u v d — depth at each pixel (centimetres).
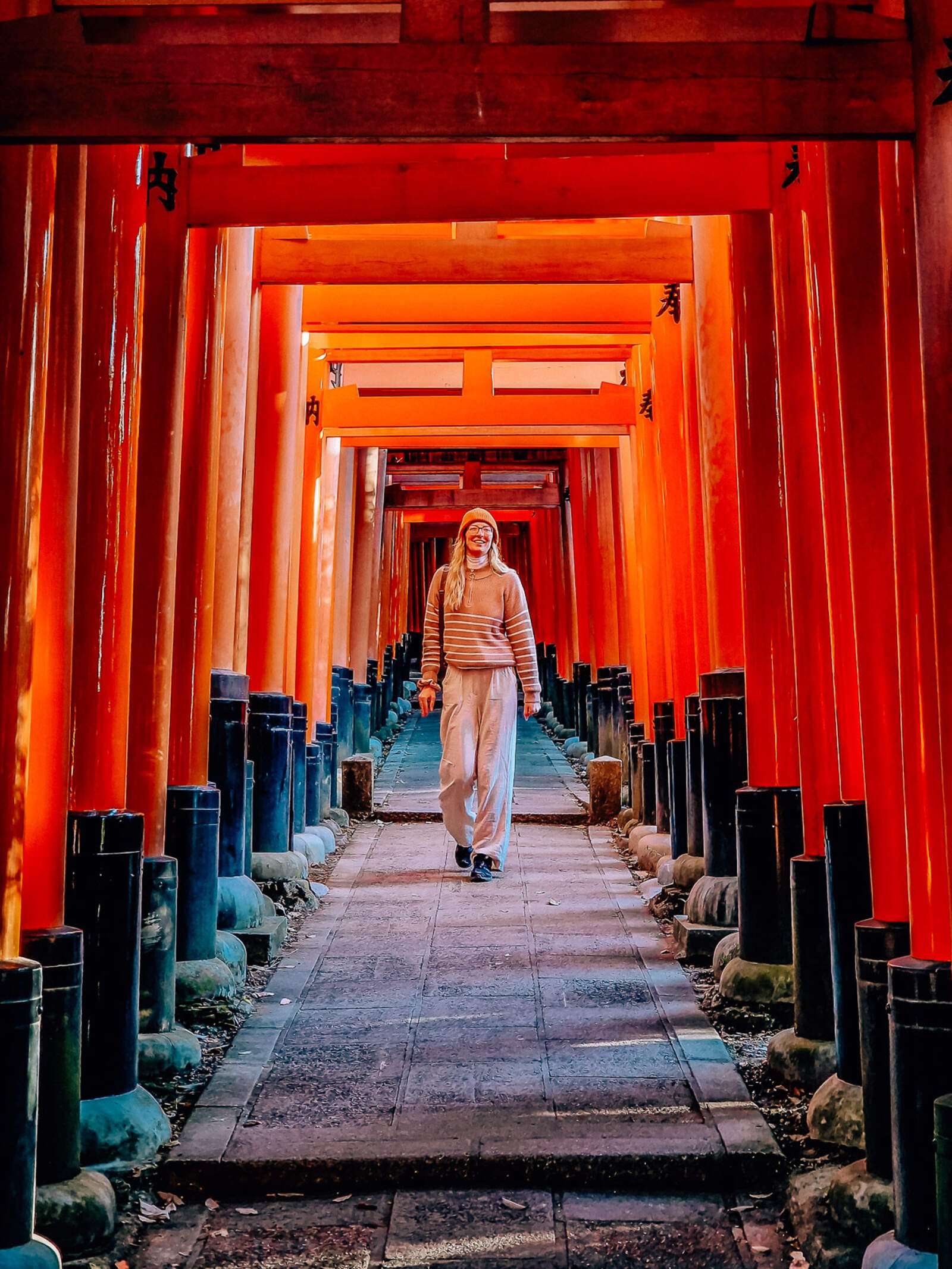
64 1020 336
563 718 1748
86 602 405
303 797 838
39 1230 319
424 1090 418
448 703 798
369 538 1398
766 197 525
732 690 604
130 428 426
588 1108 400
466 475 1719
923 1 310
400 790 1145
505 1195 359
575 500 1533
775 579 525
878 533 348
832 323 409
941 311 299
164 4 374
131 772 462
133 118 310
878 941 327
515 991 529
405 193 539
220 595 615
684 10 320
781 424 519
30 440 305
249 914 594
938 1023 291
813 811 437
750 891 509
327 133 311
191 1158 364
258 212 528
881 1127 323
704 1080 423
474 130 313
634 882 753
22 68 310
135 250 441
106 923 384
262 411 738
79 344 353
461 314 800
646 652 880
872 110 312
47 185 318
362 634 1385
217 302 559
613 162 534
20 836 299
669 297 752
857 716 387
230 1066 441
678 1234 336
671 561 758
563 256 688
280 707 716
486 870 762
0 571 298
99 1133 365
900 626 318
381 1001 517
